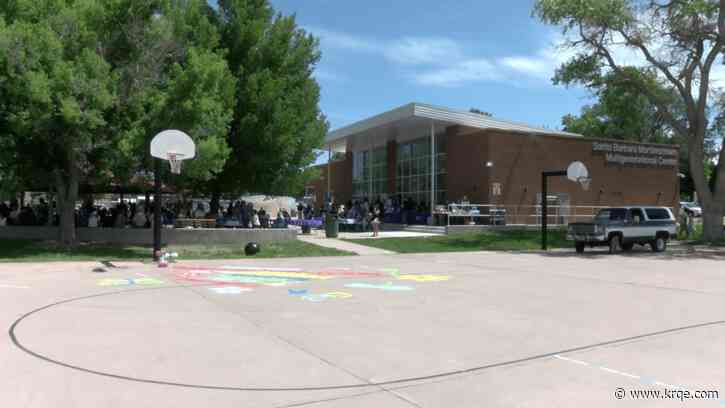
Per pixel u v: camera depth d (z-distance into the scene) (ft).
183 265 59.16
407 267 60.18
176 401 17.53
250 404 17.37
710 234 103.50
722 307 36.06
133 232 76.28
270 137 80.94
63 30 60.75
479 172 109.29
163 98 64.85
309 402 17.62
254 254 71.26
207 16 84.48
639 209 84.99
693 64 100.73
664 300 38.88
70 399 17.57
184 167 66.69
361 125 120.67
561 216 116.67
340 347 24.62
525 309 34.68
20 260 60.23
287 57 87.86
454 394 18.56
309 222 108.58
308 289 42.65
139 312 32.14
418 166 127.34
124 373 20.38
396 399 18.01
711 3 93.81
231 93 74.59
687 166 202.69
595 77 101.19
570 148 118.73
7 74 58.29
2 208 94.32
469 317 31.86
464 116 109.81
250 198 159.53
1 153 65.41
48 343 24.52
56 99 58.18
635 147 128.88
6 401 17.33
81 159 68.59
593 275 54.19
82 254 66.59
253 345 24.80
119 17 66.85
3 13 61.36
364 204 114.01
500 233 101.55
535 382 19.92
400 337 26.68
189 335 26.53
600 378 20.43
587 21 93.30
